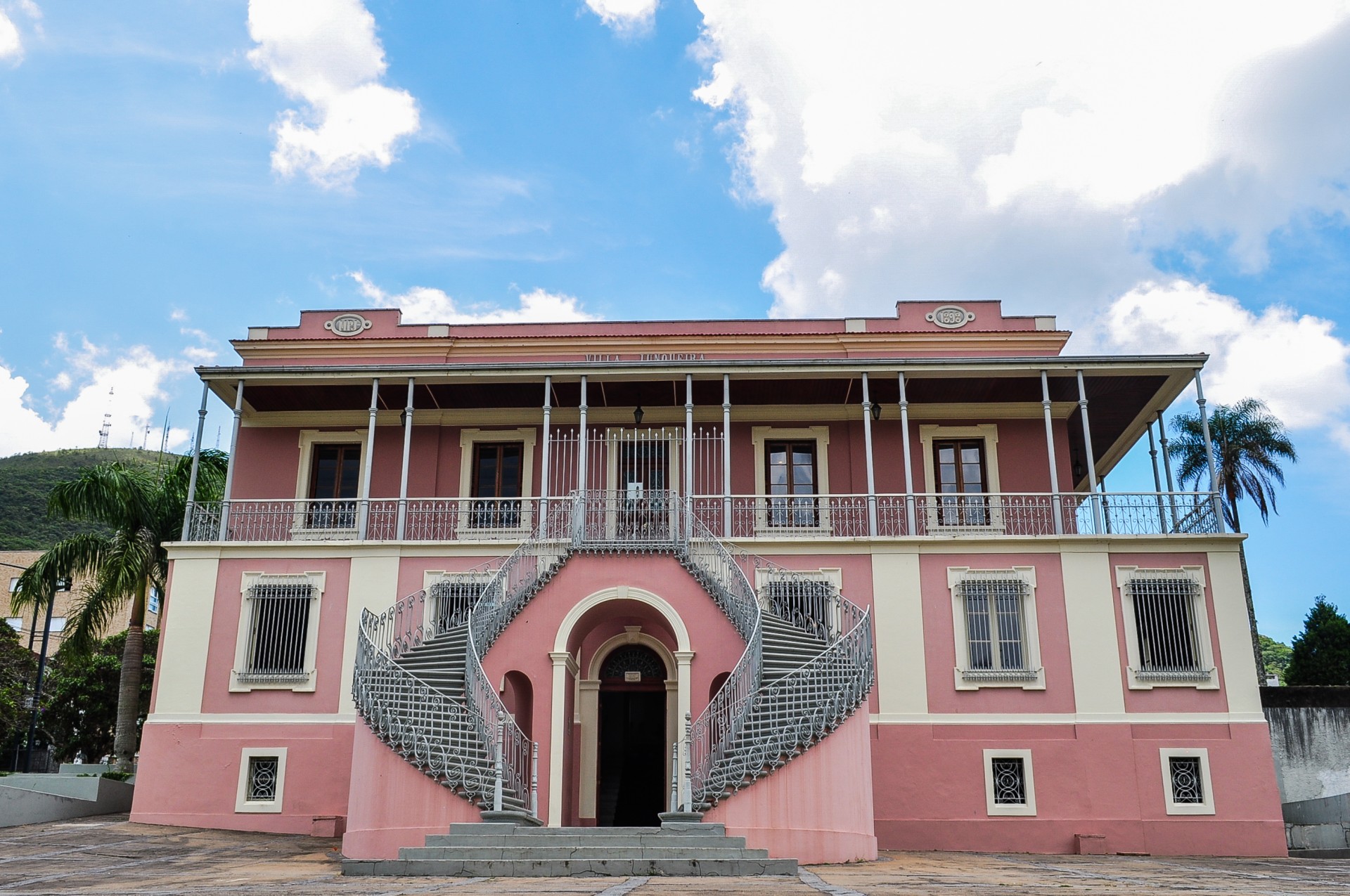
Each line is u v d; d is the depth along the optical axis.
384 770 14.49
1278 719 21.61
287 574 20.48
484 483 23.19
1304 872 13.75
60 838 16.72
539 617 17.73
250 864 13.98
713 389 22.12
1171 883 11.04
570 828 13.52
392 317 24.70
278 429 23.58
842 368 20.86
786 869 11.99
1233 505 37.62
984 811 18.55
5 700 35.31
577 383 21.64
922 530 21.73
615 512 20.33
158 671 19.98
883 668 19.45
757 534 21.80
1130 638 19.39
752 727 15.18
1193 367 20.61
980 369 20.77
